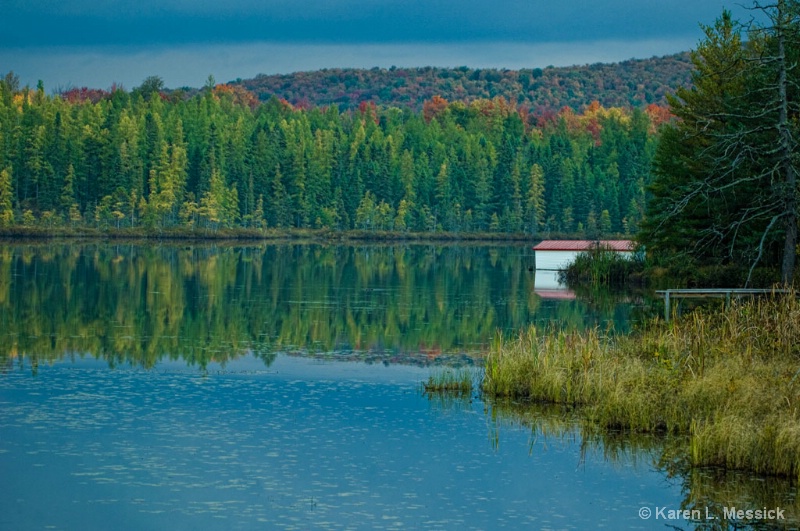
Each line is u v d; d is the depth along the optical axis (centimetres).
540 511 2409
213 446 2928
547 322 5716
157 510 2391
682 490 2552
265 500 2464
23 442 2948
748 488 2556
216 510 2392
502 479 2644
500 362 3750
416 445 2950
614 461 2795
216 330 5356
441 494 2520
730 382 3172
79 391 3666
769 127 5494
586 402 3431
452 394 3647
